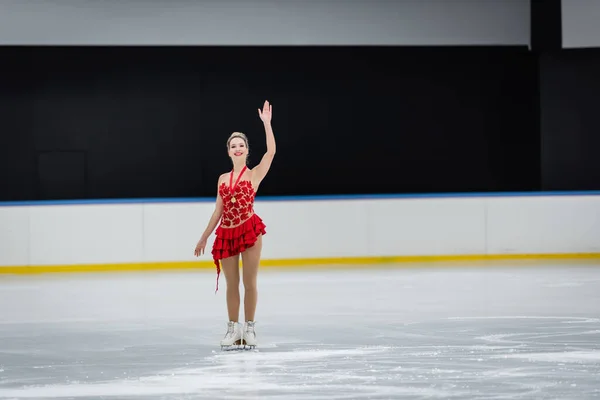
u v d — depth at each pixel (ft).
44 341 52.03
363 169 109.50
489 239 95.61
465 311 61.62
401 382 40.04
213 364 44.50
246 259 47.55
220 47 107.04
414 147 109.70
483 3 108.37
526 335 51.96
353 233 94.12
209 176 107.86
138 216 91.15
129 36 105.81
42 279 84.02
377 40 108.06
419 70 108.88
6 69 104.73
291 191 108.88
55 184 106.22
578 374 41.37
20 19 104.27
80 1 104.94
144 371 43.09
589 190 110.73
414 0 107.96
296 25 107.24
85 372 43.06
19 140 105.50
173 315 61.62
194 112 107.14
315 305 65.31
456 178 110.22
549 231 95.91
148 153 107.14
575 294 69.77
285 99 108.17
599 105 109.70
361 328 55.01
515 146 110.11
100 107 106.11
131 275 86.48
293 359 45.52
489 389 38.52
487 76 109.29
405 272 85.81
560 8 108.68
